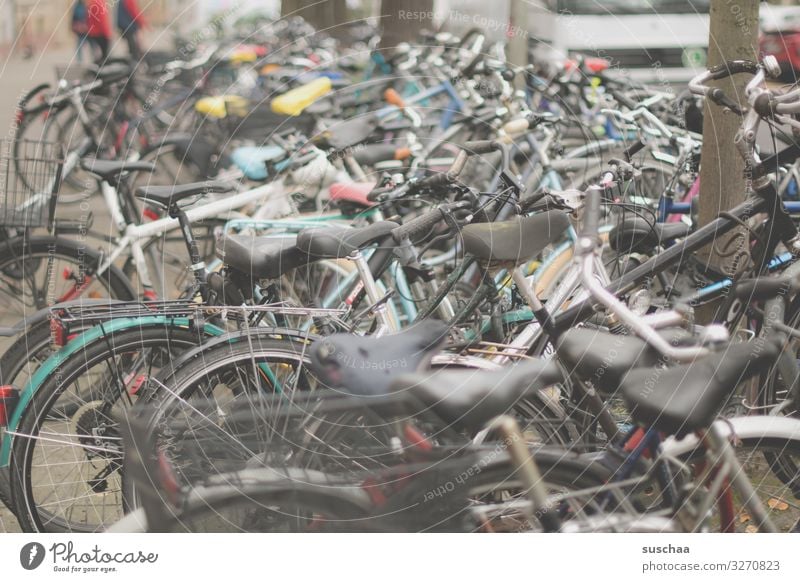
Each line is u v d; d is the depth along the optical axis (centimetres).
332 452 296
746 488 284
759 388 360
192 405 305
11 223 444
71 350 331
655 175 543
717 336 225
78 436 329
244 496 271
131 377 338
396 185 397
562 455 273
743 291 332
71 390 334
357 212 448
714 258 387
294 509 277
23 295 442
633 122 536
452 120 664
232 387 324
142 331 336
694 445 272
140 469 269
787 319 363
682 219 456
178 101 782
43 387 329
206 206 463
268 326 340
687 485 271
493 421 260
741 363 251
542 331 329
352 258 335
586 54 784
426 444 273
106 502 343
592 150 590
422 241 368
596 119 657
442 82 698
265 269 333
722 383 248
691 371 250
